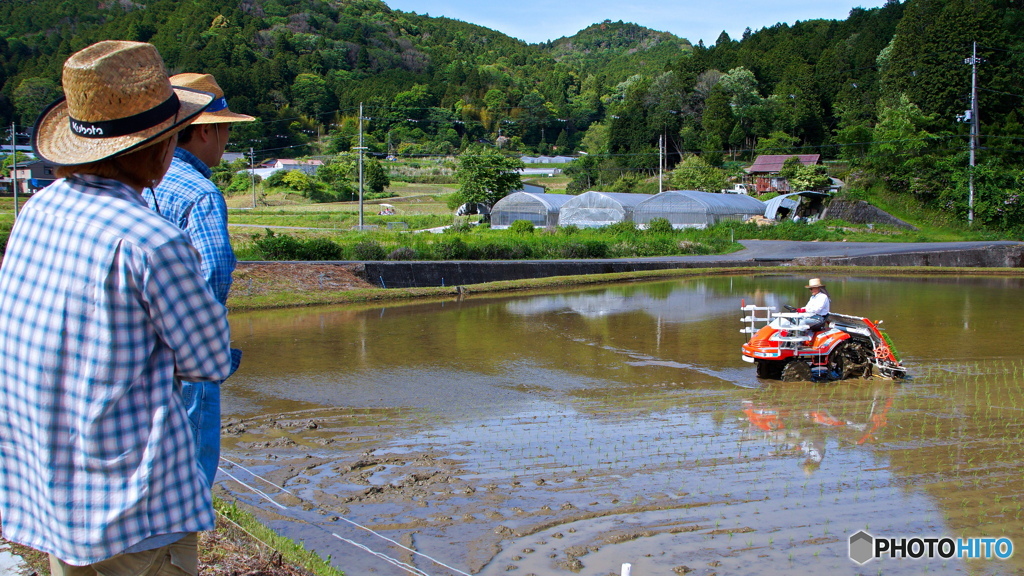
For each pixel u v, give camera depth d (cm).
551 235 4678
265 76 14188
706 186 7938
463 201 6831
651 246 4269
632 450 786
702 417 934
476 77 17062
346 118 14488
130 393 193
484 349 1449
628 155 9538
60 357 188
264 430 851
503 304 2259
